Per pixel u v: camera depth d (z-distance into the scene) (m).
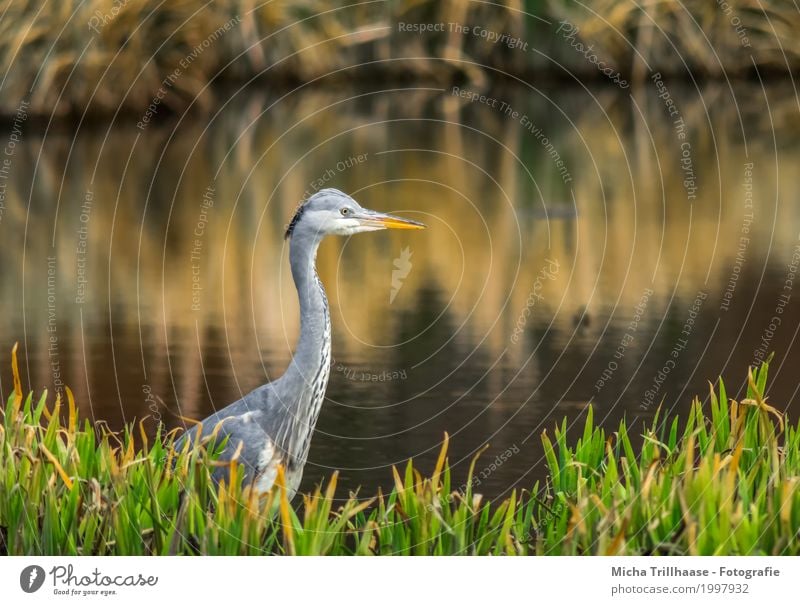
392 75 29.75
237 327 13.69
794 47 32.28
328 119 27.66
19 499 7.37
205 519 7.20
